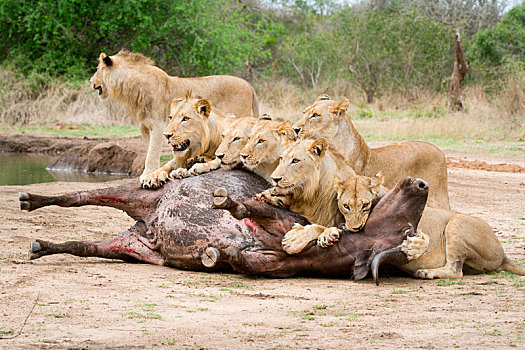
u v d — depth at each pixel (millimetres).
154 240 8812
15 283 7332
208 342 5332
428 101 36625
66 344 5211
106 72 14367
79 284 7449
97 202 9000
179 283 7707
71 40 36000
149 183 8945
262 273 7992
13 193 14539
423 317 6176
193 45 36094
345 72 40531
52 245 8602
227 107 15297
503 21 43844
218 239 8172
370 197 7703
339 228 8000
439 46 39781
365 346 5215
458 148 24078
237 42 37875
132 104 14453
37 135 27969
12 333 5508
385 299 6957
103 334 5531
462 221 8164
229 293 7234
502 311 6391
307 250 7859
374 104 37844
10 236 10203
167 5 36344
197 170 8977
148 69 14461
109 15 36312
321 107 10500
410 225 7684
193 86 14875
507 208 14047
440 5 53781
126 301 6738
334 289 7473
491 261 8328
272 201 8062
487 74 37938
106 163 21297
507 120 29125
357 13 45531
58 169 21859
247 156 8602
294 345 5250
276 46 46594
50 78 35000
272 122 8859
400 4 53938
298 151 7945
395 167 10711
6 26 36656
